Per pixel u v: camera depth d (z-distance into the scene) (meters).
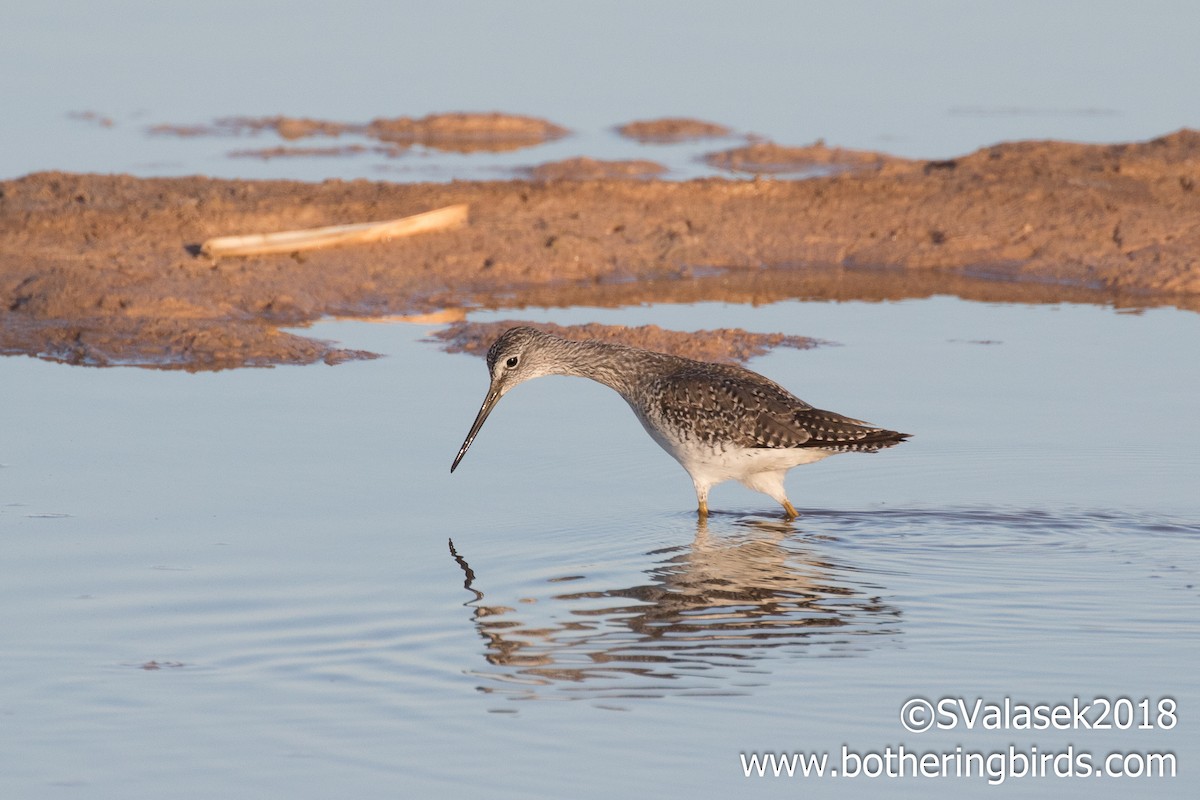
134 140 29.33
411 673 10.02
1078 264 21.78
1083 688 9.76
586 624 10.83
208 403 15.91
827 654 10.27
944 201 23.86
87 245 21.16
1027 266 21.97
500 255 21.94
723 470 13.33
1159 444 14.45
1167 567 11.84
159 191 23.67
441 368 17.31
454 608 11.10
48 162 27.00
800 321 19.30
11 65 35.38
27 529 12.45
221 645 10.41
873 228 23.44
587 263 22.12
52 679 9.88
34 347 18.03
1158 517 12.88
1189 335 18.34
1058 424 15.07
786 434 12.97
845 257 22.89
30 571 11.64
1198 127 29.12
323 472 13.92
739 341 18.02
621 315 19.66
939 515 13.09
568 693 9.70
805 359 17.38
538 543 12.47
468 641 10.52
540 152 29.38
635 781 8.66
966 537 12.59
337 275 20.97
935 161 26.06
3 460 14.06
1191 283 20.81
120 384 16.61
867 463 14.39
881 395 15.97
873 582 11.63
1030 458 14.23
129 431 14.96
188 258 20.94
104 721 9.33
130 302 19.16
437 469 14.10
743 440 13.06
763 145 28.97
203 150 28.77
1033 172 24.83
